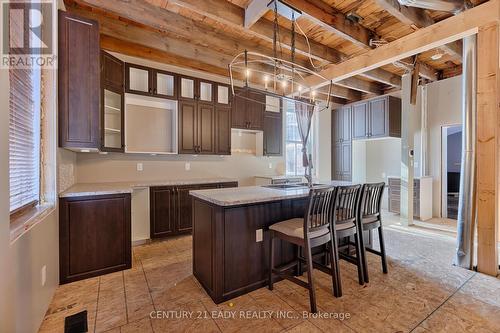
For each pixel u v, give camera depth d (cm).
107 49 374
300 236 211
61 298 223
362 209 257
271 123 539
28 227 159
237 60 427
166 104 425
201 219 245
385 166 636
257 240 239
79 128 252
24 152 185
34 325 171
